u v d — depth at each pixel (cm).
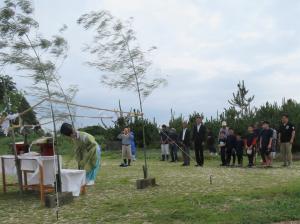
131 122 3741
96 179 1697
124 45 1532
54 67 1381
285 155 2123
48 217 1033
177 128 3494
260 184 1426
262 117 3083
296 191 1143
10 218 1041
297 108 2967
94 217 1000
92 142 1407
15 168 1375
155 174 1842
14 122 1431
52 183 1263
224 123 2292
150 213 1002
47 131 1375
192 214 952
